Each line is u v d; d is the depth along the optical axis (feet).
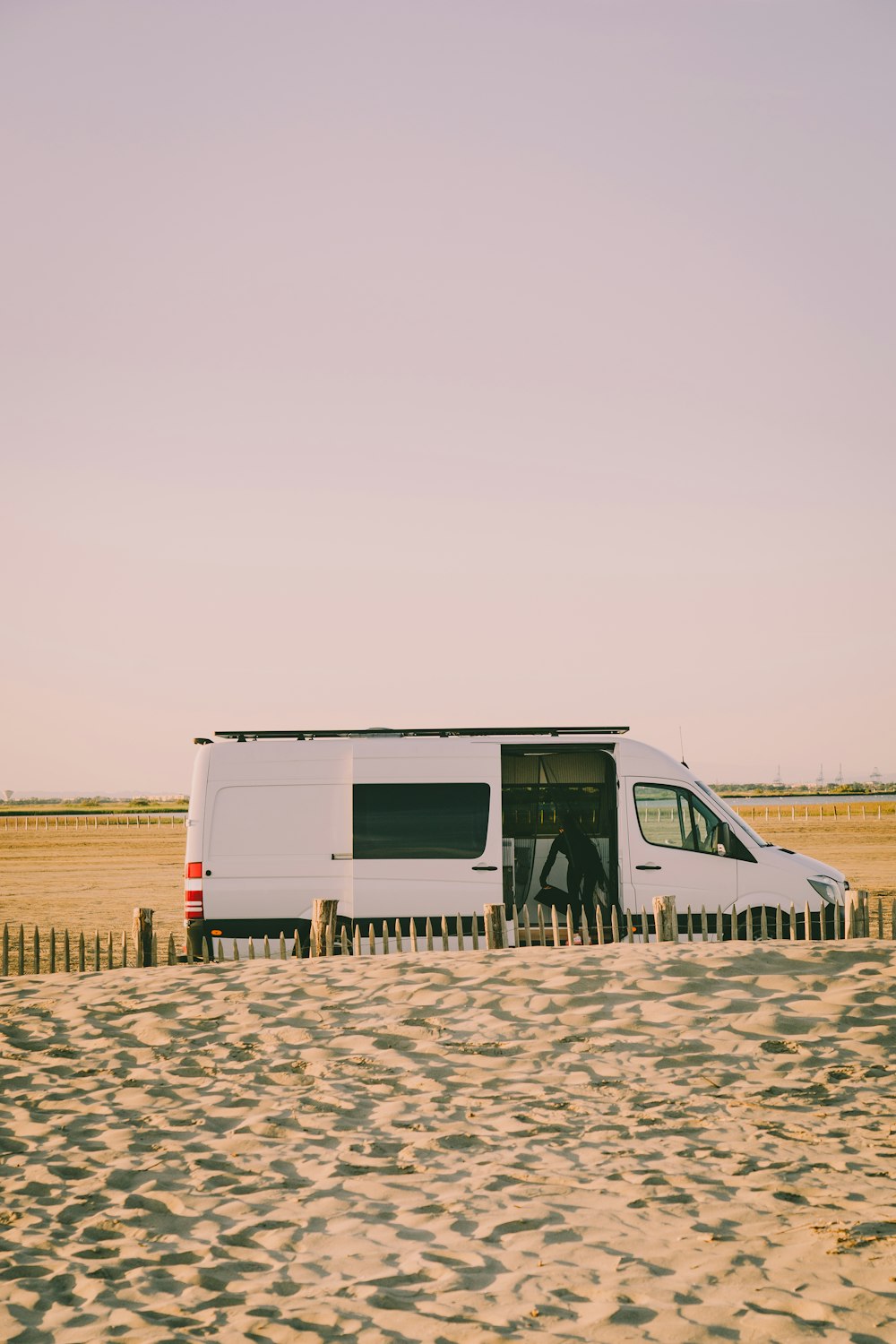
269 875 37.96
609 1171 17.48
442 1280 13.93
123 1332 12.94
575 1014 26.18
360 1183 17.65
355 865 38.04
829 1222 14.83
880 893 73.15
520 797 45.14
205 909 37.93
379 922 37.78
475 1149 18.94
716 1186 16.55
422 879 37.88
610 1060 23.24
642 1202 16.11
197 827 38.40
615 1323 12.39
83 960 37.37
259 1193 17.51
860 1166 17.11
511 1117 20.38
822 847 120.26
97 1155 19.51
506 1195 16.74
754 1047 23.39
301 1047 25.39
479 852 38.17
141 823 262.67
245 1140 19.97
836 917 36.17
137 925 37.01
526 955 32.37
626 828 38.88
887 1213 15.03
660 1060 22.98
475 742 39.24
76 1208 17.17
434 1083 22.58
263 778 38.73
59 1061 25.39
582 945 34.94
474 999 27.91
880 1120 19.21
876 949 30.40
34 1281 14.57
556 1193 16.71
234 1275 14.56
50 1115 21.85
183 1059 25.08
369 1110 21.29
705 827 39.27
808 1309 12.39
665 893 38.45
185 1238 15.88
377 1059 24.25
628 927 36.17
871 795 555.28
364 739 39.19
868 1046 23.09
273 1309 13.43
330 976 31.42
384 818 38.40
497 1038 25.11
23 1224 16.62
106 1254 15.42
